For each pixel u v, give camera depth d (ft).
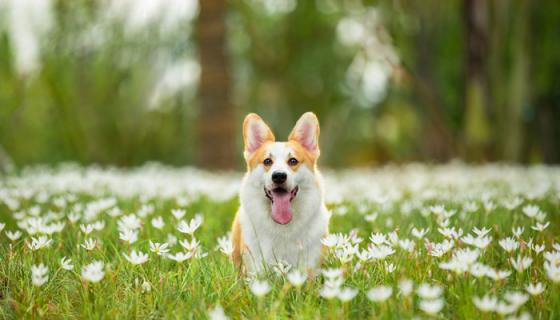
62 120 47.98
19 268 11.76
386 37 49.42
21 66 48.62
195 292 10.52
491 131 43.19
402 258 11.78
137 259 10.62
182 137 54.75
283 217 12.64
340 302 10.13
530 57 43.01
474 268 9.75
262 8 75.10
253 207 13.28
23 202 19.51
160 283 10.77
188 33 51.31
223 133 40.34
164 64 51.78
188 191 23.29
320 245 13.07
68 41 46.39
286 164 13.01
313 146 14.35
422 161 69.05
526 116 46.65
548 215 17.10
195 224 12.53
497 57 43.29
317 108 81.00
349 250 11.04
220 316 8.77
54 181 24.95
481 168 35.88
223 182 28.02
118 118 49.67
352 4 51.60
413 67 51.55
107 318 9.71
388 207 18.95
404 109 72.13
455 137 47.47
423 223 16.25
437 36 52.75
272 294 9.94
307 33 75.72
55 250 12.96
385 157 84.33
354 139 87.30
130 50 48.65
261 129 14.53
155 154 53.16
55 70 46.14
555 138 48.78
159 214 18.58
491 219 15.53
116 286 11.37
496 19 42.88
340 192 22.75
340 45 77.25
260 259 12.74
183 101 54.29
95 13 46.55
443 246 11.14
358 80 72.33
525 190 20.74
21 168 42.34
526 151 48.06
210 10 40.40
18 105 48.52
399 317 9.02
